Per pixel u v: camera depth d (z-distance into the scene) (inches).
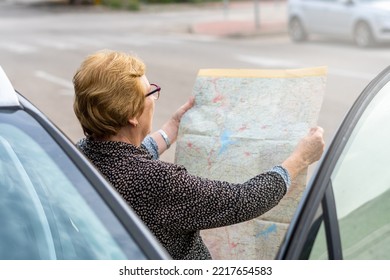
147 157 90.1
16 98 78.2
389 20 636.7
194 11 1347.2
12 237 68.4
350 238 70.9
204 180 87.7
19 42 804.6
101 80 87.2
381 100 84.3
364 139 77.7
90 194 69.3
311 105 99.3
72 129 339.0
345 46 686.5
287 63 565.0
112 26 1042.7
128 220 66.9
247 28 905.5
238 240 99.5
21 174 72.3
